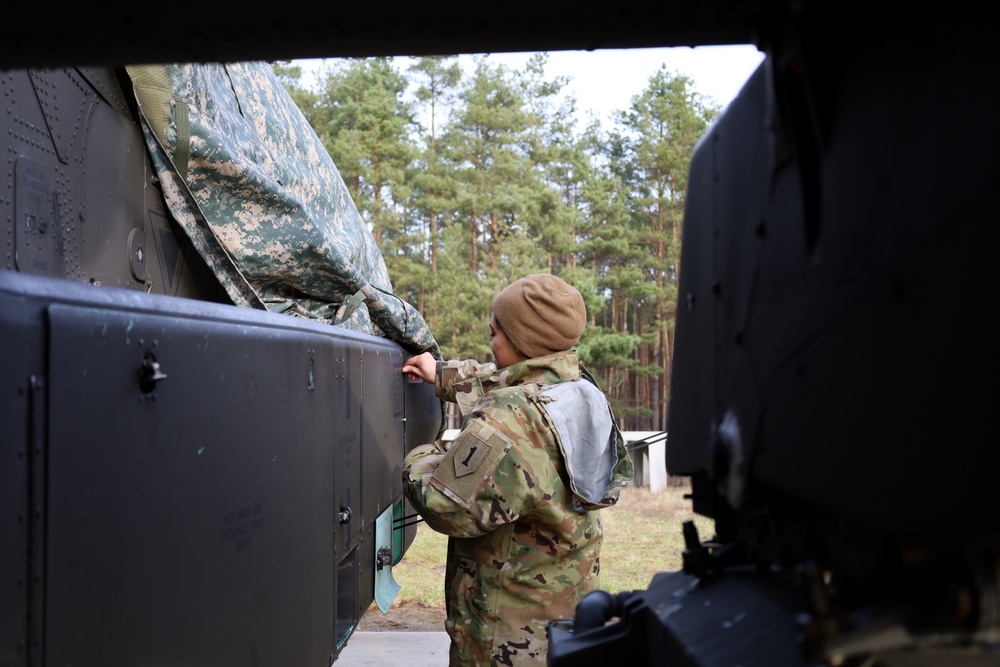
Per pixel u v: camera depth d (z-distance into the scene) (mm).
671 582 1078
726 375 889
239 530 1688
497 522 2092
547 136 26234
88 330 1134
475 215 25062
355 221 4457
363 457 2951
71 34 771
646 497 9227
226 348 1635
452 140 24766
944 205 517
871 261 595
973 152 490
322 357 2361
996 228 472
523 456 2094
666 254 25688
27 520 996
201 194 2869
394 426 3611
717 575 1012
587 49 831
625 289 25344
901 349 560
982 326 485
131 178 2605
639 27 779
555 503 2141
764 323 782
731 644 776
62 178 2141
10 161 1877
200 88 2877
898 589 676
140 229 2654
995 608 591
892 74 573
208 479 1539
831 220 653
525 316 2322
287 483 2010
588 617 1146
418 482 2186
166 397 1372
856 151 619
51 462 1043
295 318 2309
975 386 493
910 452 552
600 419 2232
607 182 25578
